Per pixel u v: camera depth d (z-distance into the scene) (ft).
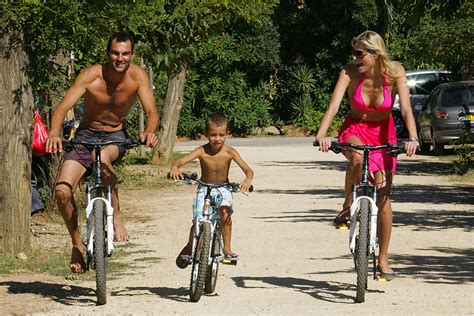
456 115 154.81
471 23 154.40
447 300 49.96
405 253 65.62
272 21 247.70
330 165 145.59
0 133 63.98
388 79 50.93
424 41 159.02
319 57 254.47
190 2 80.38
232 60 240.53
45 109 84.12
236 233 76.69
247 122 244.22
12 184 64.28
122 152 50.75
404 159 154.20
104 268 48.39
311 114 251.39
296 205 95.76
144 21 77.71
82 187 90.79
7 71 63.72
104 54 80.18
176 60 81.76
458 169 128.67
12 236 64.34
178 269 61.67
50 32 71.20
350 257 64.95
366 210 49.06
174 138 151.33
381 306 48.44
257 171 135.44
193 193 110.01
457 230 77.00
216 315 46.62
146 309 48.14
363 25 245.86
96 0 71.82
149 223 84.79
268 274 58.95
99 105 49.70
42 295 52.65
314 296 51.60
